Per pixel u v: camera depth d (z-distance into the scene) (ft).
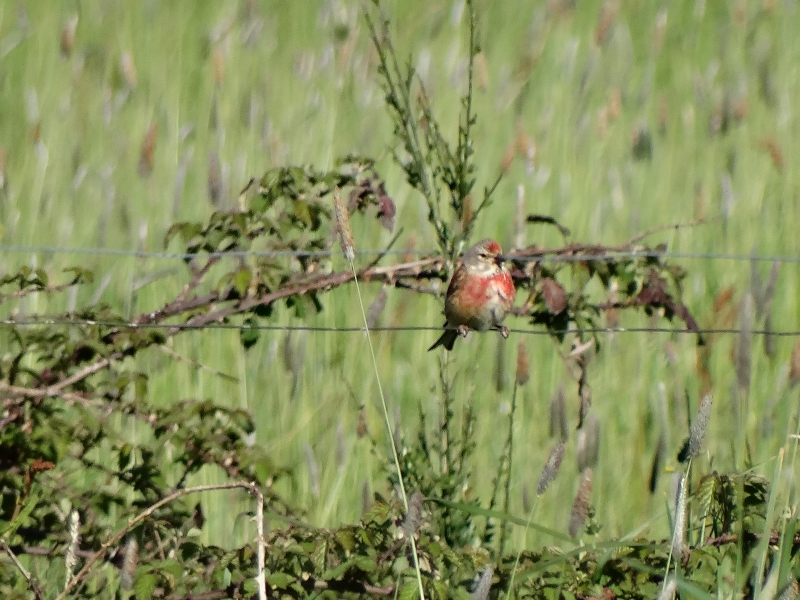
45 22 55.16
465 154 28.09
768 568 21.79
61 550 23.50
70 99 50.44
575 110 51.44
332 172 26.91
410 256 34.22
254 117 43.60
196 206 41.60
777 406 33.83
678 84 56.08
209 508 29.84
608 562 21.43
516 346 35.40
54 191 41.70
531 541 29.91
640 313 36.94
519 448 32.07
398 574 22.04
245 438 30.78
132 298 35.55
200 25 57.67
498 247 30.25
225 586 21.02
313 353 34.91
